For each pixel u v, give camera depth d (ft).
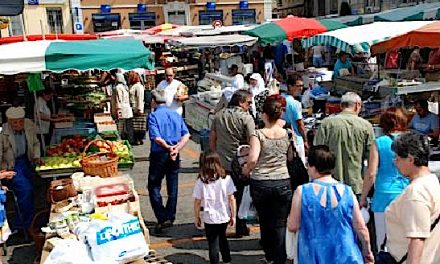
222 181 16.47
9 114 20.89
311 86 36.76
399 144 10.15
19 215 20.76
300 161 16.26
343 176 15.61
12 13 21.77
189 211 23.61
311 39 32.86
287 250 12.19
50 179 24.48
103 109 37.55
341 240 11.21
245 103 18.74
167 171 21.03
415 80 25.27
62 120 30.42
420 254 9.56
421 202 9.65
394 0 81.10
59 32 102.17
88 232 12.51
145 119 39.75
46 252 12.89
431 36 20.26
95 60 18.54
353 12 96.58
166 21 111.75
